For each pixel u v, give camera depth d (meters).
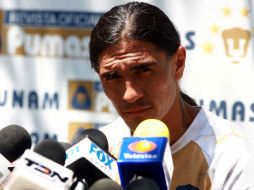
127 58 2.92
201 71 6.47
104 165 2.81
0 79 6.72
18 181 2.44
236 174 3.30
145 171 2.59
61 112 6.70
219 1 6.49
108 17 3.03
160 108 3.00
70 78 6.69
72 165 2.77
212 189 3.28
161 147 2.59
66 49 6.69
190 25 6.50
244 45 6.47
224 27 6.49
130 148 2.62
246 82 6.45
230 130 3.46
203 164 3.33
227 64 6.46
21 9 6.71
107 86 3.01
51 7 6.68
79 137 3.08
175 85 3.15
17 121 6.71
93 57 3.05
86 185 2.72
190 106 3.56
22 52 6.72
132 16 3.00
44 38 6.70
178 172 3.32
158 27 3.00
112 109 6.66
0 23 6.72
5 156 3.02
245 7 6.48
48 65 6.70
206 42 6.49
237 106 6.45
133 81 2.93
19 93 6.72
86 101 6.68
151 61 2.93
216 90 6.45
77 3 6.66
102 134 3.13
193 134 3.40
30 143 3.10
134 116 2.98
